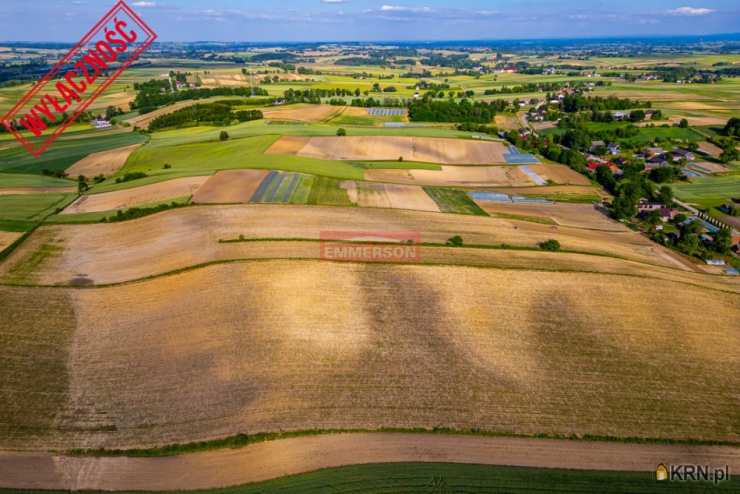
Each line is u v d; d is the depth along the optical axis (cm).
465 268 5709
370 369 4166
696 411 3878
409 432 3575
